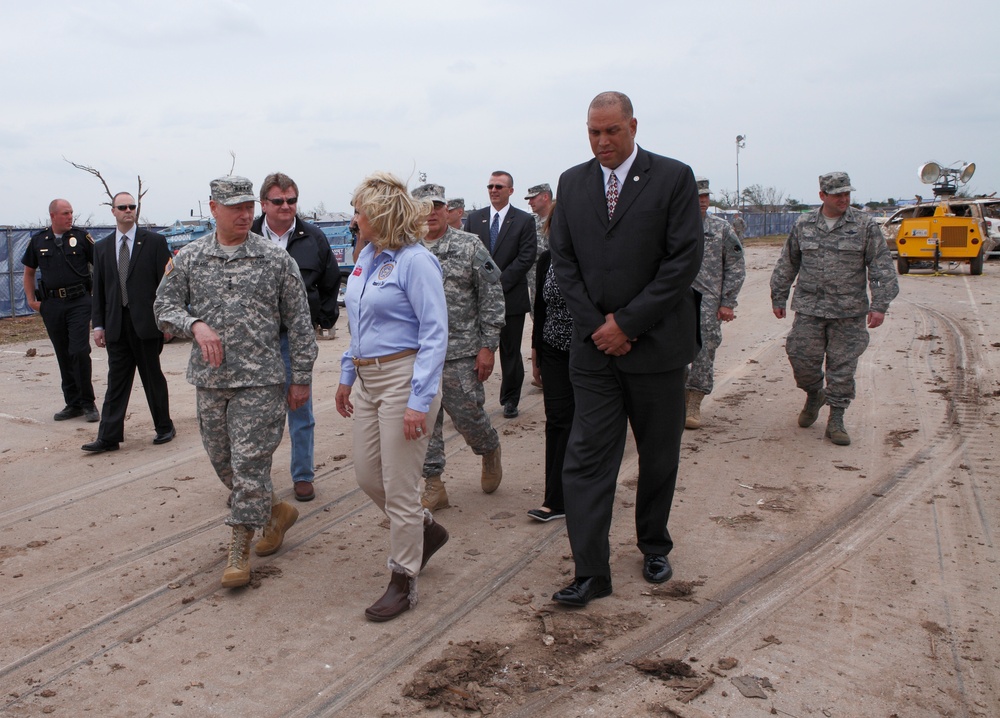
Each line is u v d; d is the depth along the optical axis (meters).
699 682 3.15
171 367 10.15
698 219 3.63
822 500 5.10
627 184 3.67
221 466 4.21
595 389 3.79
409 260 3.53
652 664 3.23
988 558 4.21
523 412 7.55
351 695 3.13
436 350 3.51
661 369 3.73
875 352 9.81
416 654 3.41
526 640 3.49
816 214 6.30
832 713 2.96
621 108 3.59
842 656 3.33
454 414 5.01
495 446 5.26
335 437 6.75
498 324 4.98
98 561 4.40
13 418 7.41
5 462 6.18
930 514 4.81
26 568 4.32
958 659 3.29
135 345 6.36
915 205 22.66
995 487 5.21
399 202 3.49
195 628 3.67
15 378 9.40
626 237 3.66
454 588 4.00
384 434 3.60
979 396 7.54
